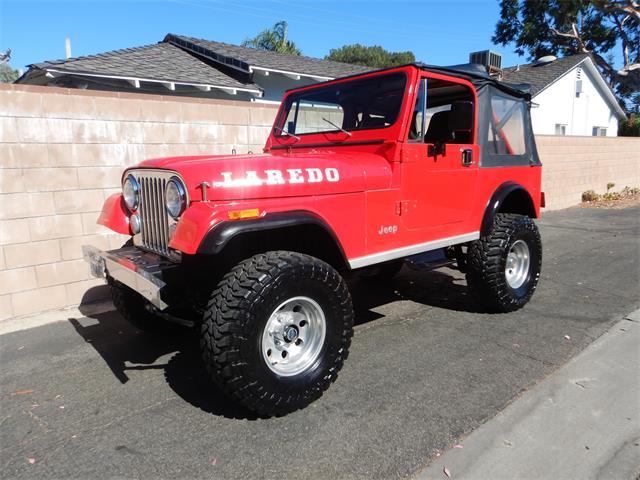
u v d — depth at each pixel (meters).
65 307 4.66
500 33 28.20
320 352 2.85
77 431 2.65
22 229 4.34
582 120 19.84
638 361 3.38
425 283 5.48
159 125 5.06
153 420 2.74
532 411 2.75
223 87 9.35
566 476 2.22
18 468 2.34
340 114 3.90
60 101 4.40
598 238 8.21
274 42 17.94
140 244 3.30
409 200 3.53
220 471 2.29
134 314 3.75
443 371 3.26
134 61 9.74
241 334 2.49
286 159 3.02
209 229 2.52
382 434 2.55
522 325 4.11
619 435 2.52
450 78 3.76
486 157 4.18
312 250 3.26
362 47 39.03
